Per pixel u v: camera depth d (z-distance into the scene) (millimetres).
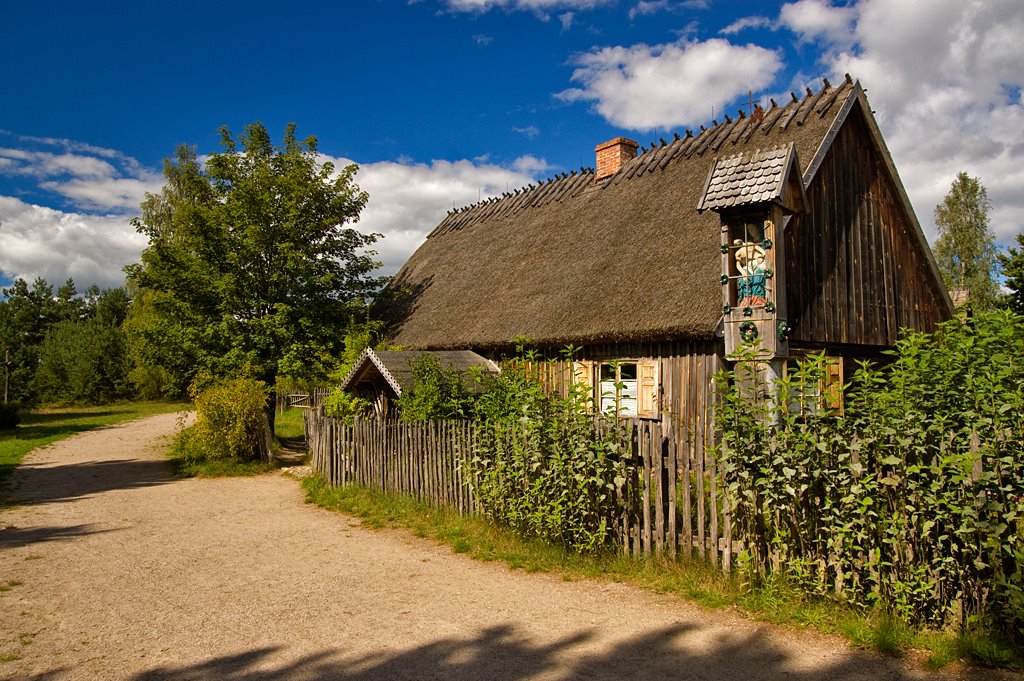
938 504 4980
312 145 21094
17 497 13391
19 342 49875
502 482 8398
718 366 11523
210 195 20438
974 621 4875
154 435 25812
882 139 13992
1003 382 5668
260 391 17062
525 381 9047
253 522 10656
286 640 5625
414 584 7035
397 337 19578
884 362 14016
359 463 12336
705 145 16609
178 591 7082
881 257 14164
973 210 43031
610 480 7230
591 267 15438
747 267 11125
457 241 23250
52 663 5266
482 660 5098
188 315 19125
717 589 6121
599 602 6227
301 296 19719
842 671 4668
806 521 5715
